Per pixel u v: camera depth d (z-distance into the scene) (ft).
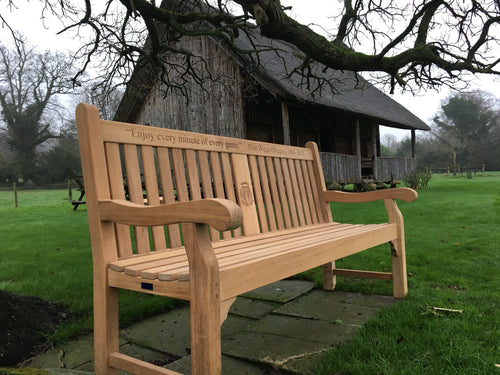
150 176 6.52
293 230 9.21
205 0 21.25
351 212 31.99
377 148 72.74
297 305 9.53
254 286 4.98
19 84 128.88
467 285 10.50
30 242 21.56
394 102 80.28
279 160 9.90
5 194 107.76
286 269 5.63
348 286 10.78
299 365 6.19
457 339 6.71
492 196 43.04
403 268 9.71
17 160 149.38
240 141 8.66
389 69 20.06
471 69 20.48
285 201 9.73
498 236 17.88
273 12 16.42
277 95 37.24
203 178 7.53
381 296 10.03
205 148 7.68
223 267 4.68
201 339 4.21
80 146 5.71
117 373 5.40
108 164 5.88
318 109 41.96
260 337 7.52
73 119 137.90
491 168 212.02
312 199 10.76
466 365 5.85
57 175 156.25
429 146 231.71
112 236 5.59
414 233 19.79
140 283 4.90
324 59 19.08
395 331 7.20
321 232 8.63
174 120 49.03
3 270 14.43
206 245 4.33
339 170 47.91
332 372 5.83
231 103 42.98
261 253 5.85
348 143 63.72
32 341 7.34
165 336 7.88
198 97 45.83
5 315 7.50
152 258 5.80
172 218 4.37
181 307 9.81
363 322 8.13
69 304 9.61
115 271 5.25
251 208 8.61
